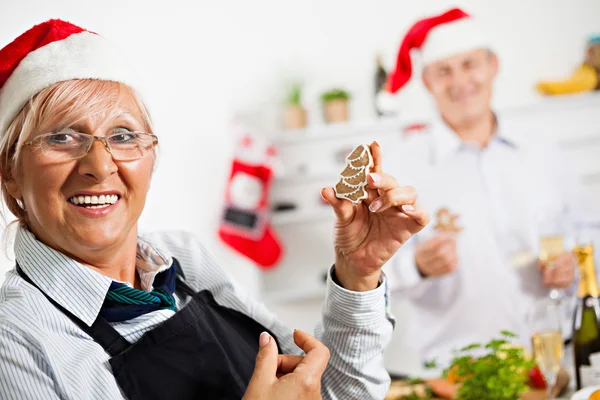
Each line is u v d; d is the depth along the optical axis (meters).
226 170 4.02
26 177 0.95
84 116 0.95
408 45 3.13
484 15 3.85
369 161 1.03
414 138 3.31
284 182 4.00
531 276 2.99
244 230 3.81
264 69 4.05
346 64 3.99
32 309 0.93
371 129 3.81
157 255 1.09
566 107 3.69
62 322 0.94
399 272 2.91
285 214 3.95
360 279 1.10
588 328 1.60
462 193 3.17
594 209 3.17
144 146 1.00
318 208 3.97
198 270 1.21
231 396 1.03
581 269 1.63
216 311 1.16
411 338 3.21
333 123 3.81
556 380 1.76
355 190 1.03
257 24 4.04
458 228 3.04
